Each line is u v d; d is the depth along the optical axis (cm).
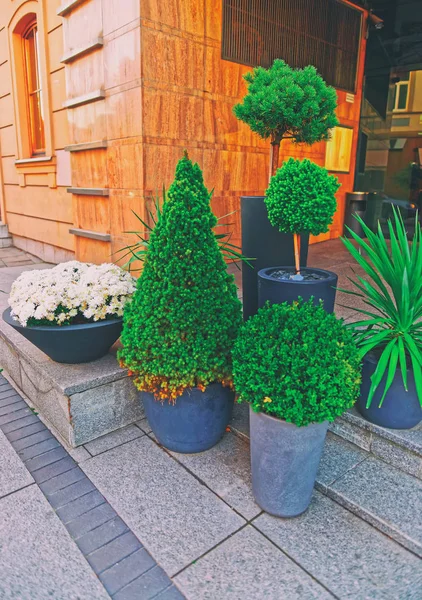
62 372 246
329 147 652
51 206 613
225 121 483
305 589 158
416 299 211
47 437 251
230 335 217
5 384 315
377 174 705
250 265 288
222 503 200
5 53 666
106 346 261
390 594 156
